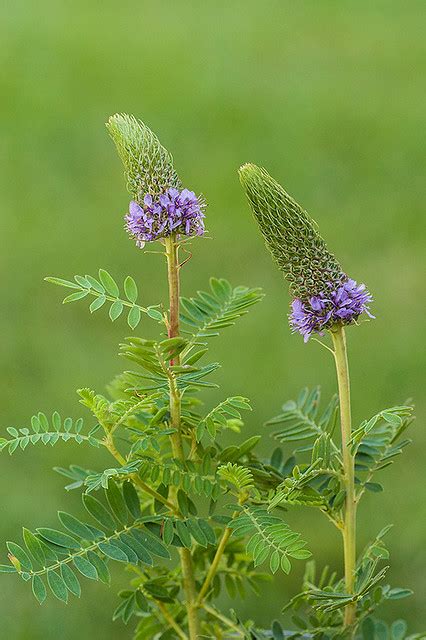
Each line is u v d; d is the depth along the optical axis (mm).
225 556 3025
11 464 7242
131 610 2871
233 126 13898
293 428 3059
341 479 2660
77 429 2652
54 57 16672
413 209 11234
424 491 6828
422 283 9539
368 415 7781
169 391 2656
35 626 5836
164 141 13500
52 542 2494
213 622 2982
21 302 9438
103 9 19531
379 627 2904
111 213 11297
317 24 18750
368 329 8766
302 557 2436
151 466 2621
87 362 8492
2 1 19719
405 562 6238
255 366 8328
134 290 2641
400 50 17062
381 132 13516
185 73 16016
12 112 14258
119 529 2582
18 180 12328
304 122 13906
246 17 19312
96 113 14367
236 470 2557
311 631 2777
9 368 8445
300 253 2570
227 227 10695
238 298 3049
